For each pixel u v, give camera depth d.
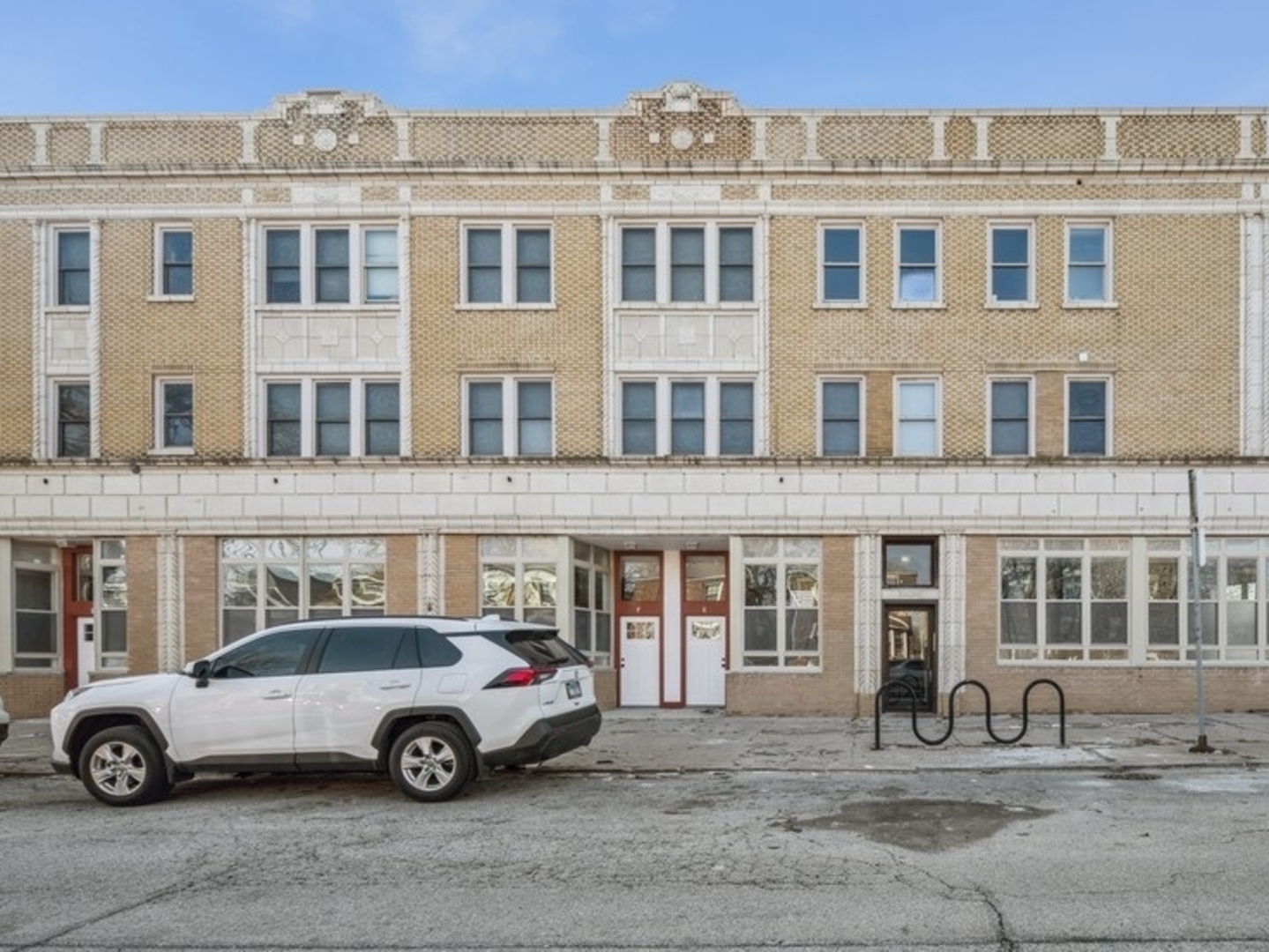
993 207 18.56
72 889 7.14
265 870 7.59
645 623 20.33
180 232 19.19
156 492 18.62
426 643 10.48
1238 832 8.58
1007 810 9.58
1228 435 18.20
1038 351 18.47
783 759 12.83
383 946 5.92
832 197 18.70
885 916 6.37
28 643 19.28
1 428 18.94
